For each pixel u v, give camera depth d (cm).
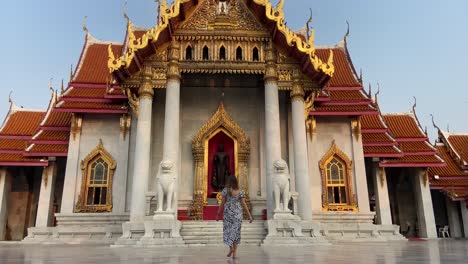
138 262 900
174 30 2320
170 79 2231
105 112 2775
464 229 3725
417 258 990
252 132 2725
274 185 1931
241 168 2598
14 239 3350
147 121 2208
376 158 3133
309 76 2381
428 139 3516
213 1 2406
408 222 3859
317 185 2794
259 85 2739
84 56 3225
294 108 2336
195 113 2738
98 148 2766
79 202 2652
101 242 2370
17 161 3020
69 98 2794
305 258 998
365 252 1257
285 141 2677
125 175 2689
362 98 2945
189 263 858
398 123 3750
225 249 1502
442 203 4234
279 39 2330
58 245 2138
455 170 3969
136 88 2330
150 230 1792
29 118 3516
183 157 2650
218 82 2731
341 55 3450
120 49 3325
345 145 2908
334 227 2592
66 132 2984
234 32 2358
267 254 1164
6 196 3164
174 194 1867
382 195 3102
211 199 2558
